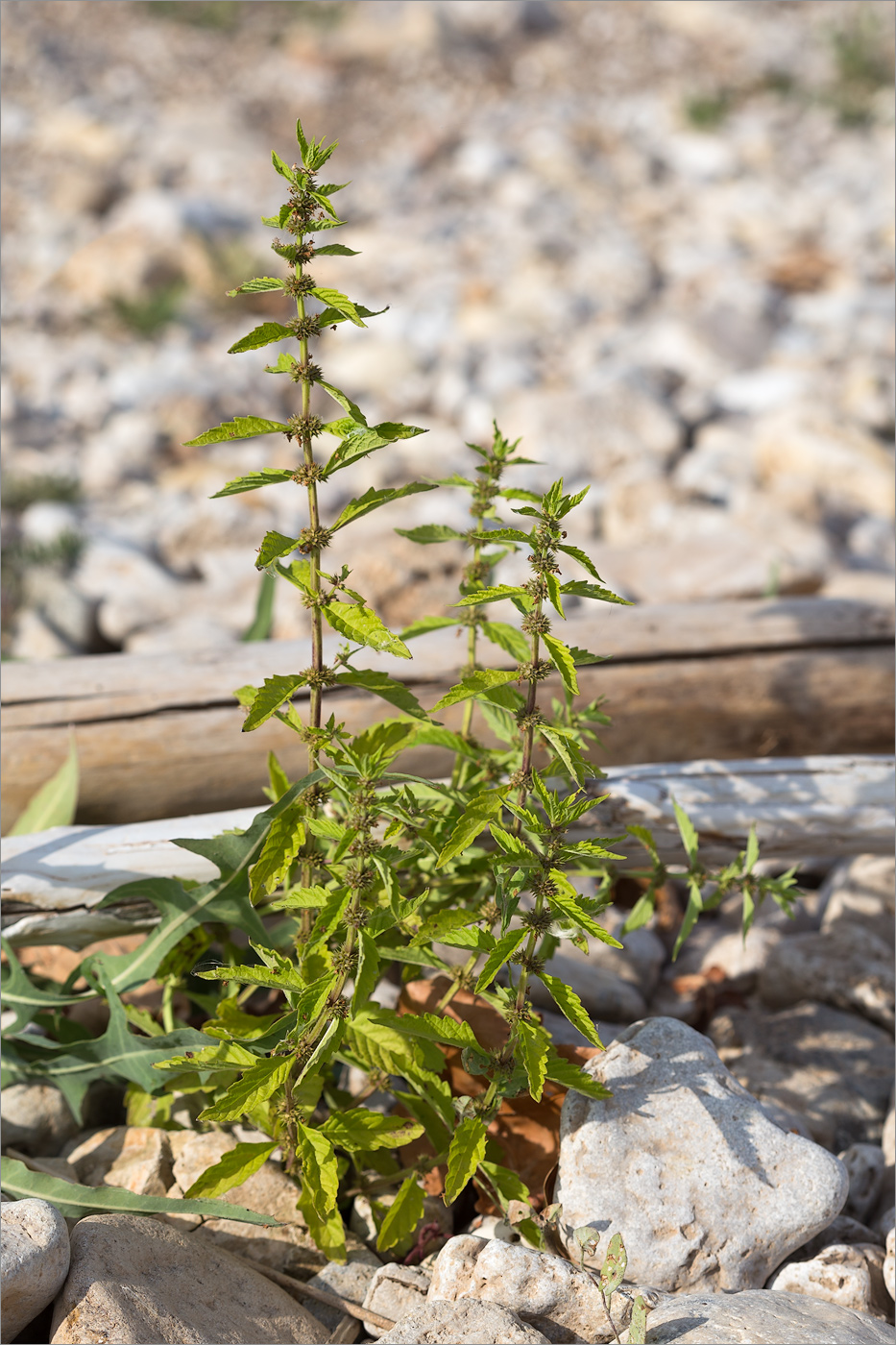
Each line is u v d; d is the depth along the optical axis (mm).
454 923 1775
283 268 9859
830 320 8797
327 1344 1817
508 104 14797
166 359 8273
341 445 1696
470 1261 1794
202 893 2092
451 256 10352
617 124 14125
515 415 6973
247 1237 1980
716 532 4863
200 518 5559
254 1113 1902
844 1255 1936
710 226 11195
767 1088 2516
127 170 11859
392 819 1980
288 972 1768
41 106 13734
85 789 2766
